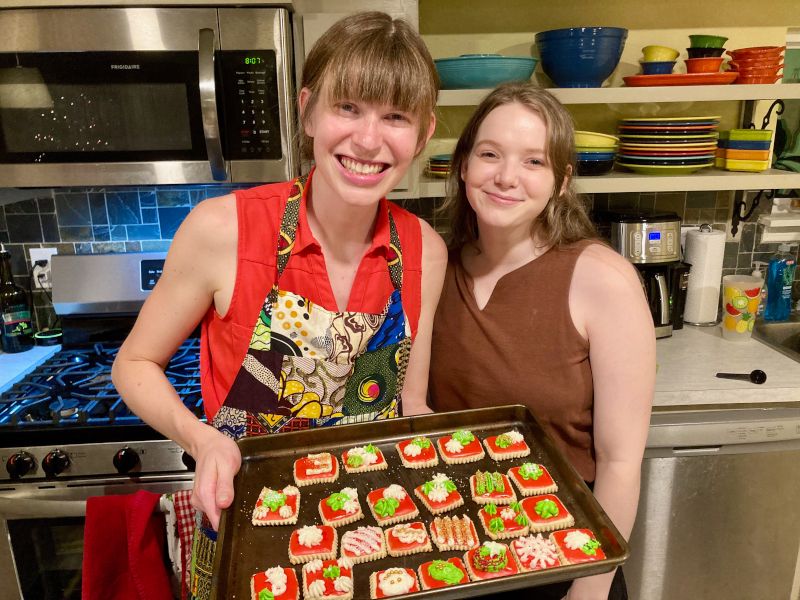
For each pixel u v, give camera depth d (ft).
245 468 3.99
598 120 7.54
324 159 3.30
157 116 5.65
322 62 3.19
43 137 5.66
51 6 5.33
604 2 7.17
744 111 7.45
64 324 7.14
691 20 7.27
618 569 4.50
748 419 5.63
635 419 3.97
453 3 7.14
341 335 3.92
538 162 3.84
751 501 5.86
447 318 4.54
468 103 6.03
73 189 7.12
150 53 5.47
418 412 4.54
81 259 7.07
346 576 3.22
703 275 7.32
